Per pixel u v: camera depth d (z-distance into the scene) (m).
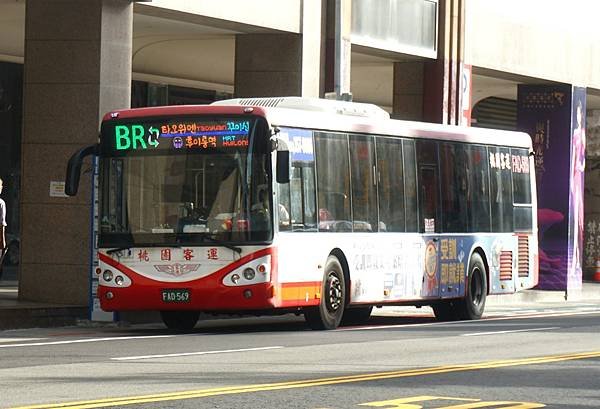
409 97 57.12
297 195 35.62
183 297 34.41
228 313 37.09
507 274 46.12
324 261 36.62
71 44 40.03
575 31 65.19
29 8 40.50
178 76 59.69
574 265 65.19
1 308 36.31
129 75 40.50
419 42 55.09
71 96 40.06
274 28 47.75
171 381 22.42
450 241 42.69
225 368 24.83
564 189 64.38
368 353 28.52
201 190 34.62
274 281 34.41
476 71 60.56
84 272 40.09
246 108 34.62
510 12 60.56
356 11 51.25
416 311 50.38
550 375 24.33
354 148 38.31
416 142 41.31
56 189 40.28
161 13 43.84
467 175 43.78
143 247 34.72
